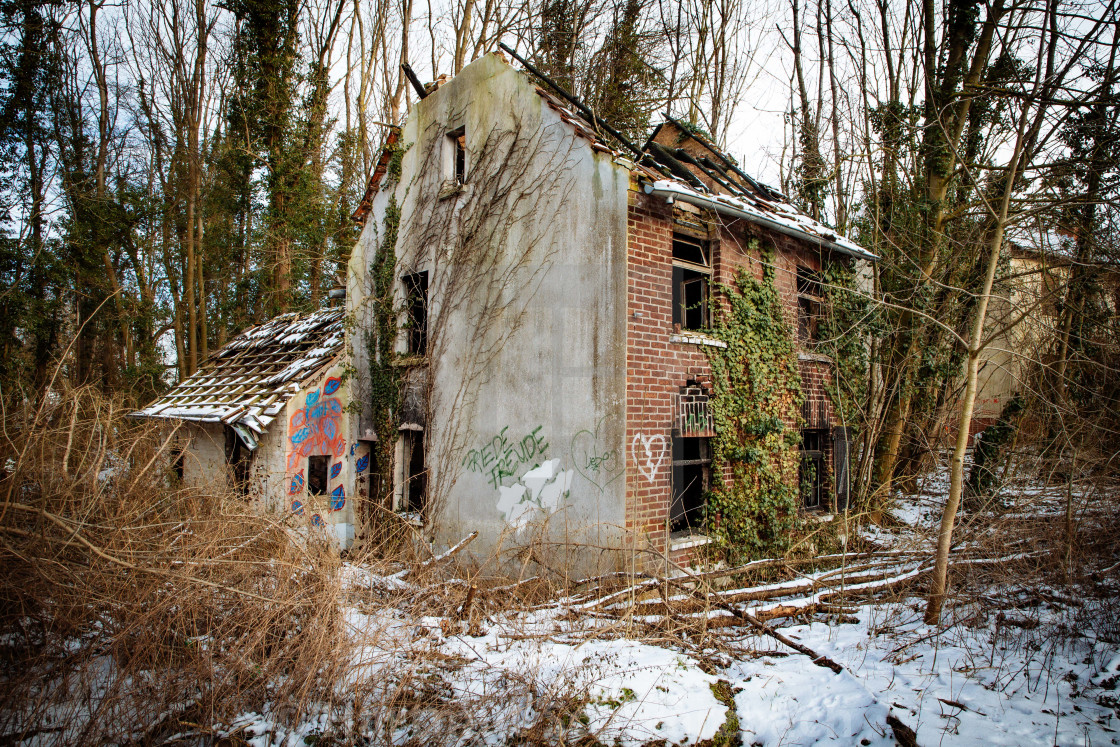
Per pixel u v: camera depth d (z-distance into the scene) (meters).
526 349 8.99
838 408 10.70
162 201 18.72
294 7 18.92
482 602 6.60
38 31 17.05
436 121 11.05
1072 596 6.27
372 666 4.95
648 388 8.02
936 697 4.38
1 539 4.50
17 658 4.65
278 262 18.50
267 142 18.83
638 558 7.67
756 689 4.70
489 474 9.32
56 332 16.70
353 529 11.46
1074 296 8.55
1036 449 10.41
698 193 8.17
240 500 6.73
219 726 4.36
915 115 12.02
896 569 8.06
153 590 4.89
